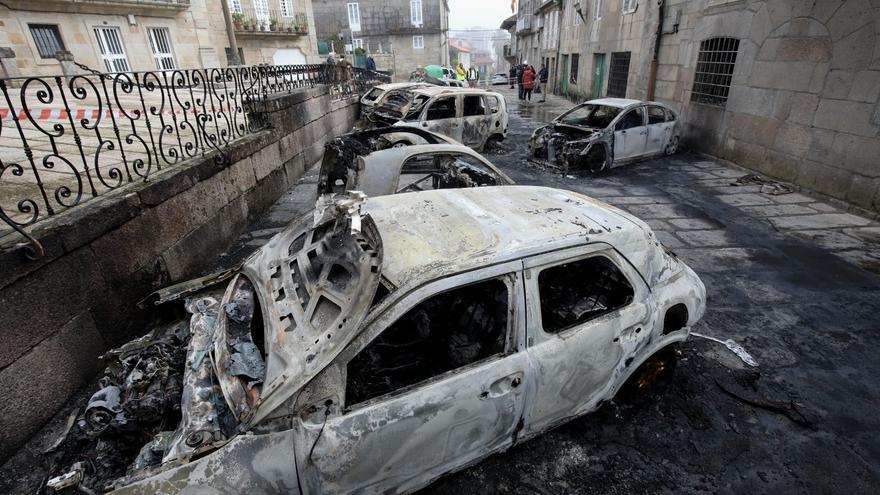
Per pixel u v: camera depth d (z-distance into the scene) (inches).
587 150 373.7
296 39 1045.8
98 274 141.6
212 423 82.5
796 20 333.4
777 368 152.6
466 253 95.2
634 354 116.6
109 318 146.6
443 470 95.7
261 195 285.7
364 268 85.1
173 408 93.9
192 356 98.0
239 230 253.1
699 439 124.2
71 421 108.7
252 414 77.5
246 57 955.3
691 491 109.4
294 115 351.9
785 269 221.0
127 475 72.3
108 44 581.6
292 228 117.4
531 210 121.6
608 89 709.9
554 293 127.7
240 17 896.9
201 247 209.3
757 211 301.1
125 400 94.7
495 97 464.8
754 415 132.8
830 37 307.4
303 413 78.7
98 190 166.2
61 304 127.0
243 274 115.3
